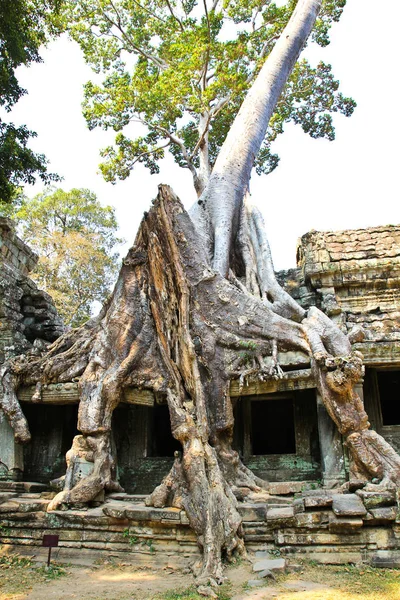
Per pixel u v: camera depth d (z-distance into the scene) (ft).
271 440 48.19
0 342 43.60
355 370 28.27
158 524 26.00
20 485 33.68
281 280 46.24
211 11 67.92
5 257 46.60
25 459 40.04
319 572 22.06
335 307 39.91
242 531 25.05
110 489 31.07
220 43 64.23
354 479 26.99
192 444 28.09
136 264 37.50
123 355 35.09
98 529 26.91
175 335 34.71
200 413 30.76
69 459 31.27
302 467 34.30
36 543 27.50
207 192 49.21
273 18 74.28
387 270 41.16
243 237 47.01
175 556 25.22
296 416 35.88
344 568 22.48
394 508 23.59
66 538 27.17
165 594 20.16
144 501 29.35
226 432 31.91
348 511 23.17
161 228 36.24
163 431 43.60
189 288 35.35
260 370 32.32
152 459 37.40
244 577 21.74
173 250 35.55
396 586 19.72
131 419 38.83
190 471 26.68
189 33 66.54
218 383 32.91
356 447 27.37
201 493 25.59
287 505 26.81
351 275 41.78
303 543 23.86
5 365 37.73
